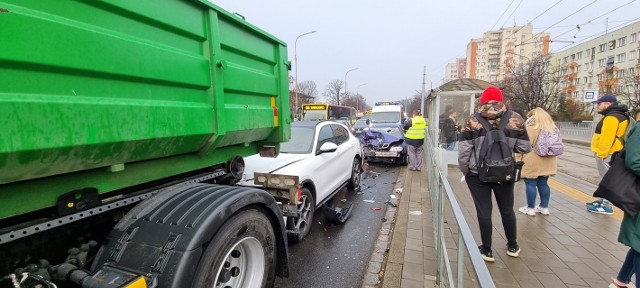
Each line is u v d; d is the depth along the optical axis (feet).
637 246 8.41
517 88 116.67
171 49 5.95
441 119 28.66
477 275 3.70
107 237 6.15
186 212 6.22
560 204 17.81
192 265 5.62
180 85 6.22
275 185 11.28
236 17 7.70
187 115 6.34
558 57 227.81
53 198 4.94
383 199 21.36
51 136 4.17
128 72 5.10
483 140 10.66
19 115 3.84
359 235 15.19
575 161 37.27
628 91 110.83
